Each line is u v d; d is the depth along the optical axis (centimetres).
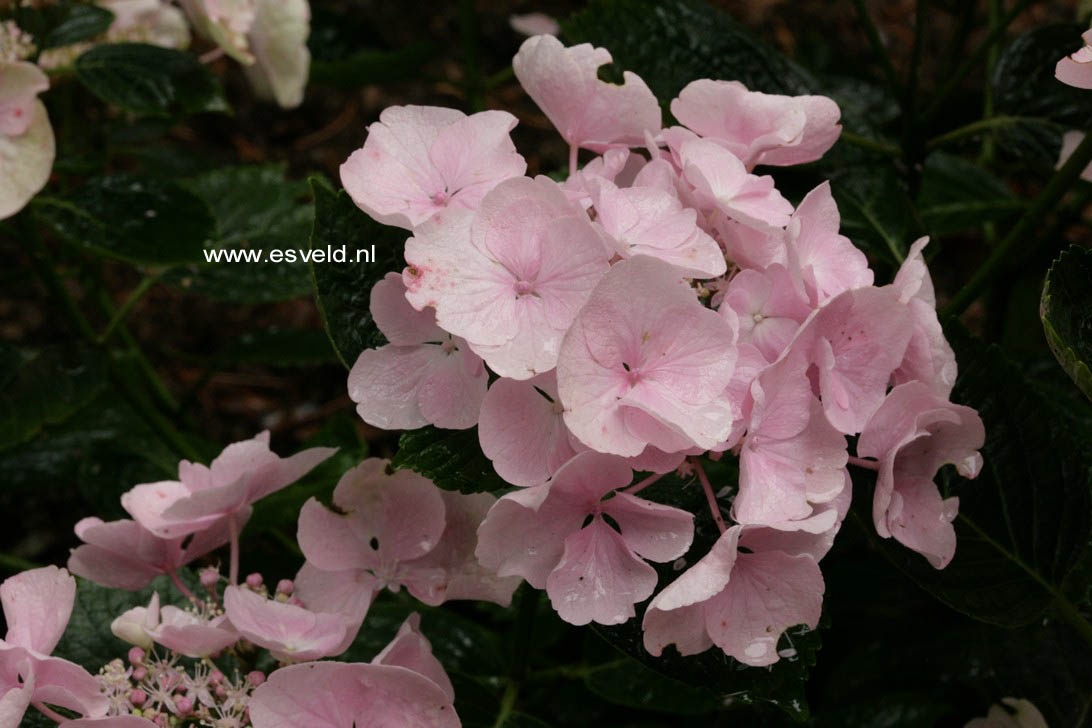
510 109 147
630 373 60
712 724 82
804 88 79
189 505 65
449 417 62
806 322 60
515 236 60
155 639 65
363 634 79
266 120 144
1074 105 78
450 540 68
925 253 76
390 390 63
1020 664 77
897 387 61
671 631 61
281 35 88
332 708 63
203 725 65
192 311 129
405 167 63
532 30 124
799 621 61
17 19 79
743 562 61
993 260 74
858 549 86
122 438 94
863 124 79
